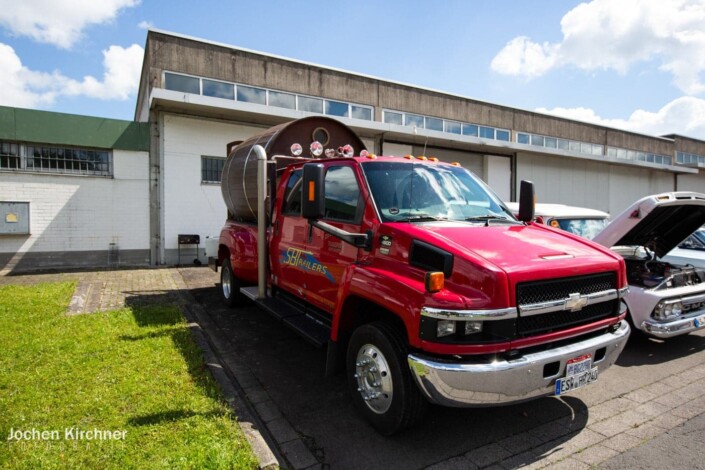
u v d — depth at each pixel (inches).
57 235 435.2
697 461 123.8
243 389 167.3
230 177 259.3
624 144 1029.2
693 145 1215.6
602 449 129.8
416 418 127.3
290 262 195.6
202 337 218.4
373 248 143.7
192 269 441.7
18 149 420.2
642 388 174.6
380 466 120.3
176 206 475.8
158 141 466.3
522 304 115.7
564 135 910.4
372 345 136.4
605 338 131.8
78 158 445.1
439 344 113.0
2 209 410.9
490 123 793.6
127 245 461.4
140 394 150.9
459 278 116.9
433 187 165.6
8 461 112.0
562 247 138.0
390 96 674.2
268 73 561.3
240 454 117.5
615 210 901.8
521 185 169.0
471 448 129.5
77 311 260.4
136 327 226.4
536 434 137.9
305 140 238.1
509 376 111.8
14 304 267.3
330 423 143.0
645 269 221.3
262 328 243.6
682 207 209.8
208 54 518.0
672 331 202.7
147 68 527.5
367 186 153.9
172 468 110.5
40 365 173.3
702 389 174.1
